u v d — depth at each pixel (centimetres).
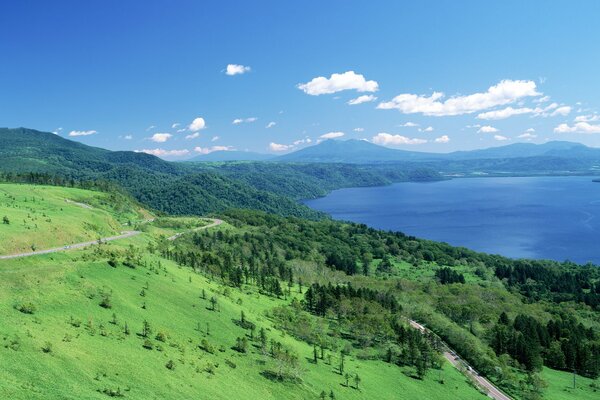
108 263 16588
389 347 18788
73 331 10406
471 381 17238
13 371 7588
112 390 8188
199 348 12762
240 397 10481
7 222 19325
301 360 15138
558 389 18038
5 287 11475
